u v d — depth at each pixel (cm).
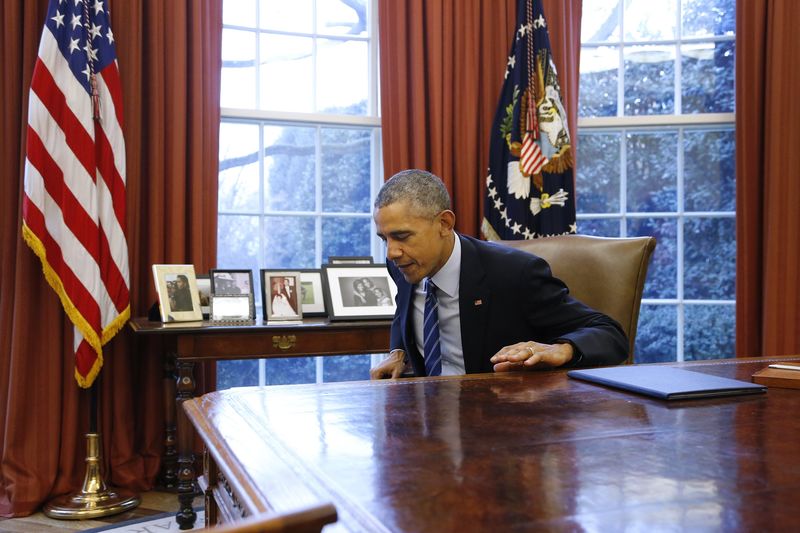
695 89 387
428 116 352
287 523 44
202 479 118
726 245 385
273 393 126
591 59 389
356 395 124
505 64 357
